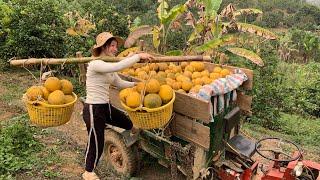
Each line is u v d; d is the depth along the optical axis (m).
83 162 6.65
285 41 22.36
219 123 5.43
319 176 5.65
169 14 10.33
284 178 5.11
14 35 12.62
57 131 7.84
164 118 4.59
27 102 4.48
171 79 5.46
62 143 7.30
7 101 9.68
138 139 5.91
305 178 5.20
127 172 6.07
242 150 5.63
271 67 11.59
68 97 4.63
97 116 4.83
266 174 5.21
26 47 12.62
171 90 4.61
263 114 11.09
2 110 9.06
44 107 4.43
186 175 5.38
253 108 11.08
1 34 12.84
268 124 11.12
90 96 4.82
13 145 6.77
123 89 4.95
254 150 5.69
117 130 5.89
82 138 7.72
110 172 6.23
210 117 4.96
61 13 13.70
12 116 8.67
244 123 10.41
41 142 7.25
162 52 11.18
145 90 4.53
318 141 9.76
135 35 10.23
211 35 11.00
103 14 12.09
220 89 5.17
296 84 15.45
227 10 11.08
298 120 12.10
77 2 18.94
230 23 10.76
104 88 4.85
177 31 14.39
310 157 8.20
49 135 7.61
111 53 4.84
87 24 11.89
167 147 5.43
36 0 13.05
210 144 5.35
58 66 11.37
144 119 4.53
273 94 11.38
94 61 4.61
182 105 5.15
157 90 4.55
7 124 7.91
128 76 5.61
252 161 5.91
